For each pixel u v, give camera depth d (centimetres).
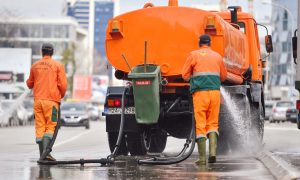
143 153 3100
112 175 2156
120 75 3066
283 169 2095
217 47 2939
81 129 8531
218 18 2950
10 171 2278
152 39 2989
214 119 2595
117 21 3025
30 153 3319
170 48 2973
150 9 3003
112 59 3033
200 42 2616
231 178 2058
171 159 2548
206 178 2059
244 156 3086
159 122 3036
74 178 2067
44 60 2694
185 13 2972
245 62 3559
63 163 2528
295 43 3234
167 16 2984
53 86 2678
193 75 2583
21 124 10969
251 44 3750
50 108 2664
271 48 4012
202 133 2550
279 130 6844
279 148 3631
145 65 2870
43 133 2658
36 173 2214
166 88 2959
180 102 2961
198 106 2566
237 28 3528
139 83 2742
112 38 3036
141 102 2753
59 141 4866
